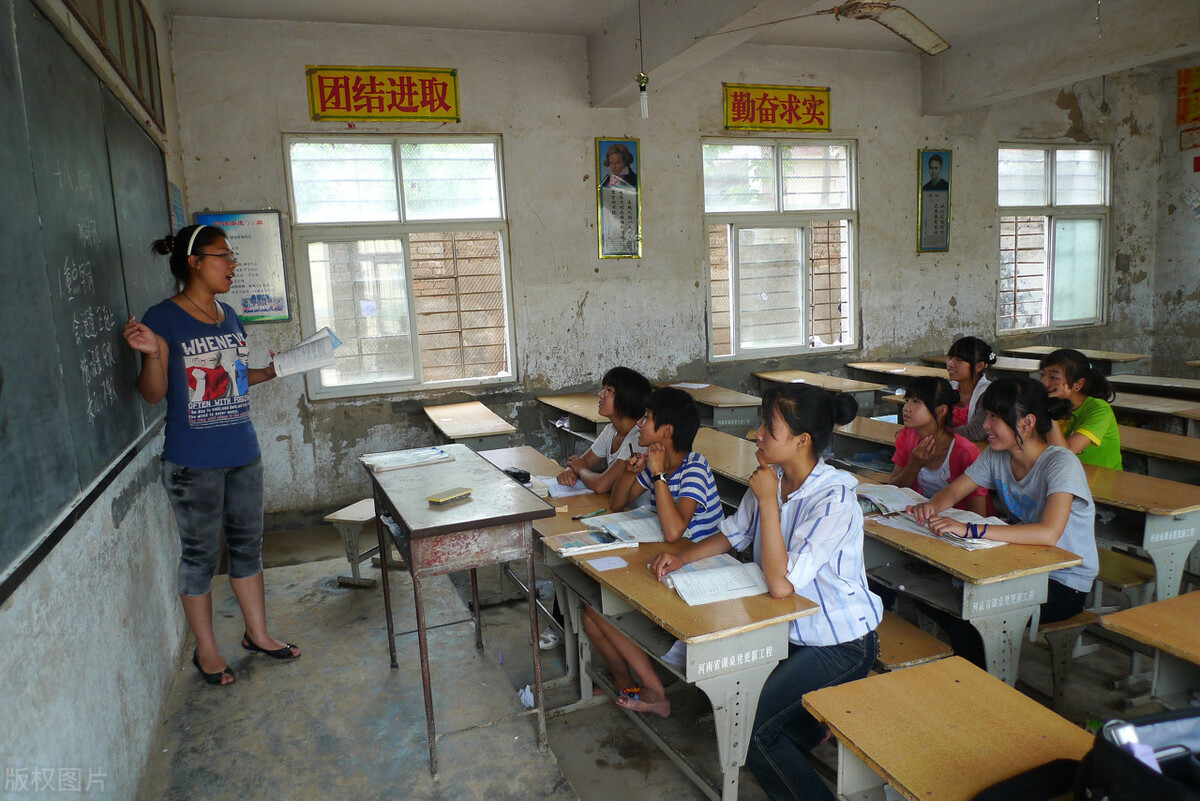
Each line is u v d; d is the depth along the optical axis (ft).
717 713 5.35
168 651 7.70
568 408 15.62
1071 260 22.95
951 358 10.93
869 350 20.62
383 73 15.52
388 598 7.84
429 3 14.35
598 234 17.54
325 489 15.99
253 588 8.18
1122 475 8.66
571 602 7.91
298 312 15.56
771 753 5.47
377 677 7.81
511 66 16.43
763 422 5.74
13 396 3.92
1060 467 6.89
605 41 15.96
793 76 18.94
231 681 7.72
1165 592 7.79
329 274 15.79
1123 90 22.61
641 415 8.36
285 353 8.06
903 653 6.25
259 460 7.98
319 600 9.93
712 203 18.84
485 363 17.21
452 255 16.66
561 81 16.84
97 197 6.42
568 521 7.53
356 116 15.40
